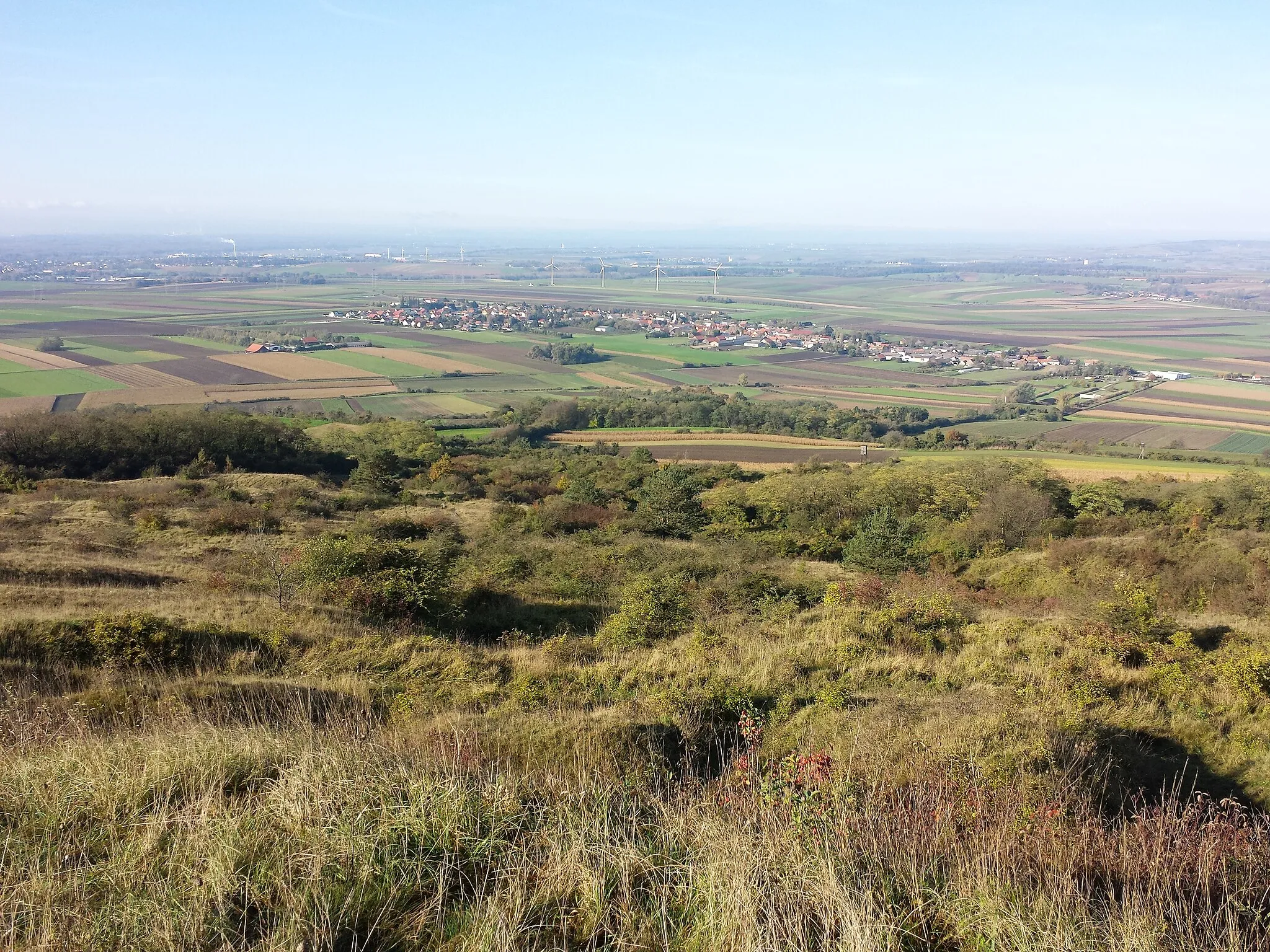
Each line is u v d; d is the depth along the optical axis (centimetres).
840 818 575
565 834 554
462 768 666
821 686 1160
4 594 1443
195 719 853
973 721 952
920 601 1664
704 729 966
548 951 438
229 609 1461
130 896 445
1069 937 462
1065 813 676
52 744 682
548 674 1210
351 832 518
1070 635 1425
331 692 1049
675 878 511
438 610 1639
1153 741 1025
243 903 458
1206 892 516
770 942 440
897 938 462
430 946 437
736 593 1919
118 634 1127
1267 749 990
